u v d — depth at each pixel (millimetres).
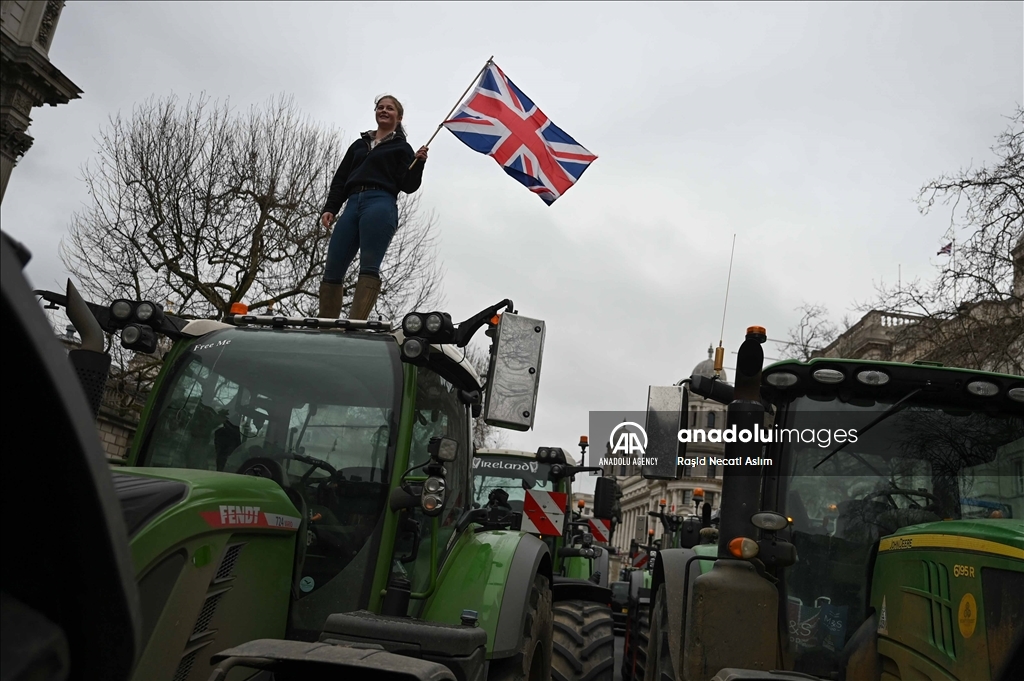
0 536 1354
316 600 3693
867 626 4406
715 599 4082
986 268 15672
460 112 7609
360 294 5691
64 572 1389
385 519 3830
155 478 3033
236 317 4434
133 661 1509
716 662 4016
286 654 2699
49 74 29016
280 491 3658
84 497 1304
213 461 3904
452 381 4785
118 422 9172
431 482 3793
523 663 4227
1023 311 15398
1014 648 3434
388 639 3277
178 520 2867
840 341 23141
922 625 3969
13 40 27969
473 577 4270
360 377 4051
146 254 18375
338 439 3938
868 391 4977
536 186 7645
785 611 4711
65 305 3236
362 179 5922
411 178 6023
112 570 1380
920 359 17219
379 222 5801
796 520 4844
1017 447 4773
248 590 3275
